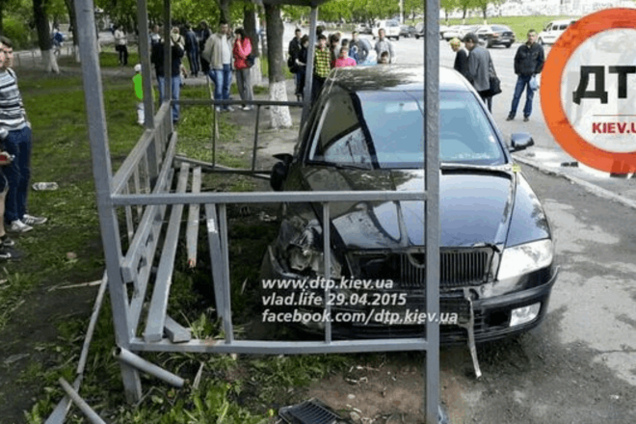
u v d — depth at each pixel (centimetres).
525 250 355
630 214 627
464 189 398
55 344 390
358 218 362
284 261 362
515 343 391
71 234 595
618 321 416
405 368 363
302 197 288
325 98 504
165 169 557
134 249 333
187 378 348
